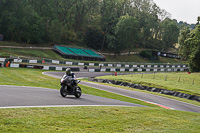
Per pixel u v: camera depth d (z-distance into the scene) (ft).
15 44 216.74
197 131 21.53
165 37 371.56
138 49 346.74
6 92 34.63
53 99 33.27
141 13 347.77
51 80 83.35
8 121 16.87
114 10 324.80
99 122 19.97
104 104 36.40
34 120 18.07
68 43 278.67
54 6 291.38
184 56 184.55
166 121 24.53
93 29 298.56
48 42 259.80
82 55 230.68
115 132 17.31
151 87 92.58
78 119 20.24
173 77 122.72
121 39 274.77
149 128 19.98
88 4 303.68
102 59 251.39
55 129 16.31
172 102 65.92
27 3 244.42
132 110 29.63
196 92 84.79
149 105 52.34
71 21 305.32
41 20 240.53
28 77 82.58
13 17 221.25
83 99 39.06
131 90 86.99
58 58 206.39
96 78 115.55
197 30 165.17
